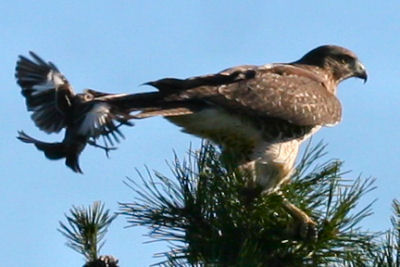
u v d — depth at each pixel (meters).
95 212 9.88
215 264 8.67
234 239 9.35
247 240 8.89
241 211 9.69
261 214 9.79
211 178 9.97
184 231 9.64
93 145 9.02
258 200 10.02
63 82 9.57
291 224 9.48
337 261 9.20
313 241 9.24
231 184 10.02
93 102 9.33
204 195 9.73
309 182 10.44
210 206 9.68
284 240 9.40
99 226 9.85
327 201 9.75
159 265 8.77
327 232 9.21
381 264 8.30
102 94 10.48
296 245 9.39
